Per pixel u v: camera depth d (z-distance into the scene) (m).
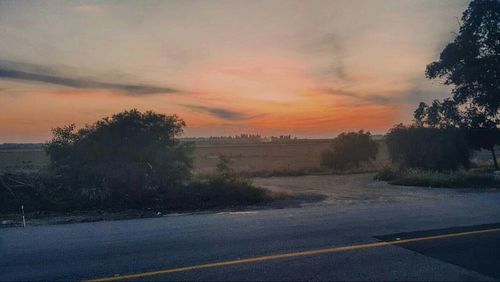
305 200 14.67
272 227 8.91
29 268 6.08
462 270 5.71
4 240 8.09
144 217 11.12
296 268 5.84
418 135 28.64
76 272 5.84
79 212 12.19
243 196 14.12
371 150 37.00
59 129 15.85
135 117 17.55
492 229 8.38
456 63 30.55
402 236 7.84
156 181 14.20
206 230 8.69
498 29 28.89
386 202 13.30
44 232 8.88
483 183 20.02
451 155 27.44
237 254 6.63
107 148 15.72
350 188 19.81
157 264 6.14
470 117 30.05
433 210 11.08
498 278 5.37
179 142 18.55
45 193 12.69
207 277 5.50
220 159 29.83
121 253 6.84
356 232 8.27
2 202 12.08
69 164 14.80
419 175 22.02
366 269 5.77
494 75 28.72
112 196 13.07
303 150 89.19
